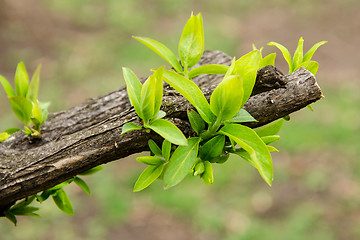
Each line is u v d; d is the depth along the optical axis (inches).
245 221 176.9
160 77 31.1
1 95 241.6
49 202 186.4
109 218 181.8
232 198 188.4
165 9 360.2
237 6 366.6
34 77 43.3
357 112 232.1
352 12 350.6
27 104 42.4
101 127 35.3
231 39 314.7
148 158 33.0
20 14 323.0
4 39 296.4
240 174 199.5
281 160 207.6
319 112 233.0
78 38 313.4
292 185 194.4
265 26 335.3
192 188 194.9
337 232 170.6
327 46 308.2
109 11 352.8
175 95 36.5
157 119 32.2
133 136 34.2
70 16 339.3
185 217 182.5
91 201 189.5
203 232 174.9
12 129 45.9
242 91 29.9
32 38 303.6
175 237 173.8
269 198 188.1
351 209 181.5
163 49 38.4
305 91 34.1
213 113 31.8
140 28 331.0
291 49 308.7
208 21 340.5
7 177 35.1
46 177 35.2
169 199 189.6
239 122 34.9
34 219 179.3
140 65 279.9
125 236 174.9
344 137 215.8
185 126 34.9
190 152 32.0
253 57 31.5
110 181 196.1
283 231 171.5
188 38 37.9
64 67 277.9
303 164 204.5
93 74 273.1
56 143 36.0
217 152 32.9
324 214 179.6
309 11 355.3
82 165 35.2
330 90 253.3
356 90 252.5
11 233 172.4
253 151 30.4
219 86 30.7
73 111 51.0
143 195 193.0
